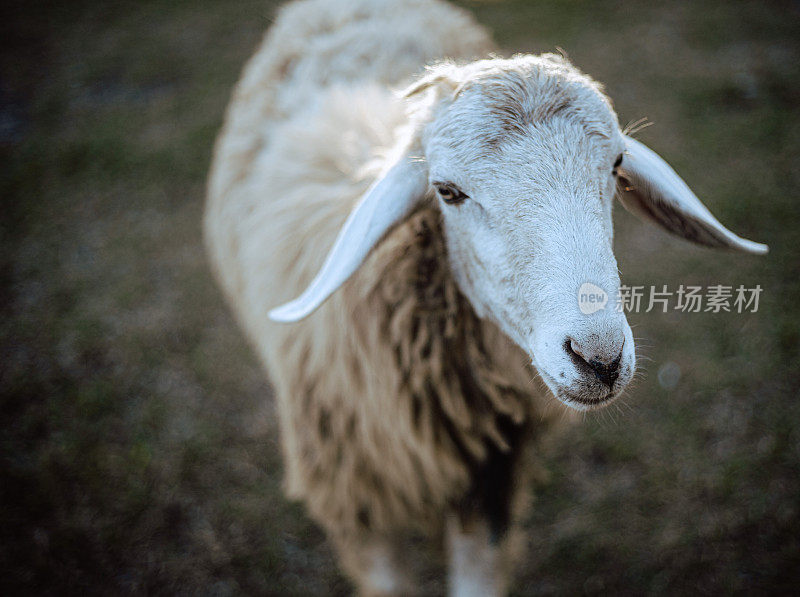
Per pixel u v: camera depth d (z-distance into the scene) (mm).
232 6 7996
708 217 1812
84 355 3855
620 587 2760
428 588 2881
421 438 2047
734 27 6363
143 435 3432
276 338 2410
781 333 3523
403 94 1679
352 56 2893
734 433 3193
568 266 1324
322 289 1646
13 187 5152
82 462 3287
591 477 3141
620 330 1321
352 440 2201
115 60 6887
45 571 2857
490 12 7098
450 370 1963
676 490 3033
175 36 7312
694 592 2707
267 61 3254
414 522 2428
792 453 3064
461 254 1690
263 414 3537
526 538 2955
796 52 5840
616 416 3320
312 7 3354
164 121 5812
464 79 1571
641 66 5836
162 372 3758
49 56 7078
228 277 3199
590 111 1479
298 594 2832
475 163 1472
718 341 3574
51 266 4477
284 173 2498
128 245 4621
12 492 3141
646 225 4324
